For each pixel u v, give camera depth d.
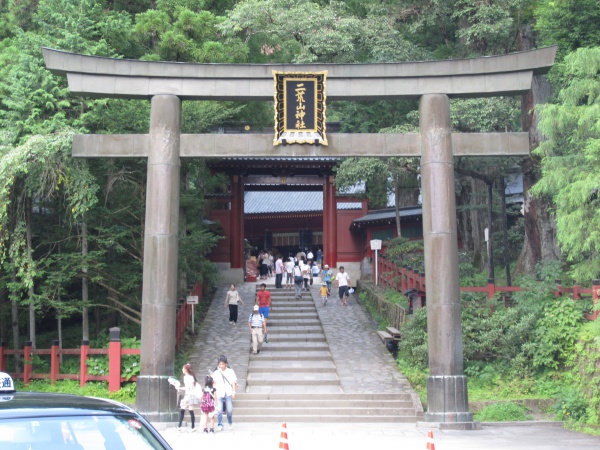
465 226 36.59
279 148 20.53
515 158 27.42
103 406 5.79
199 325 29.92
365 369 24.27
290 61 36.06
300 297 34.31
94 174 25.11
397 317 28.17
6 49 26.31
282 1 28.88
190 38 29.09
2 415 5.19
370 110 31.59
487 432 18.27
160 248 19.84
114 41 26.62
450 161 20.31
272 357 25.62
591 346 19.05
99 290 28.55
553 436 17.53
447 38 33.28
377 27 29.34
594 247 20.75
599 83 19.92
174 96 20.48
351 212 41.16
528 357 22.45
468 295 25.34
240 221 39.50
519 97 30.67
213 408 17.70
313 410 20.69
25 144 21.42
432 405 19.27
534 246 29.23
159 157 20.16
